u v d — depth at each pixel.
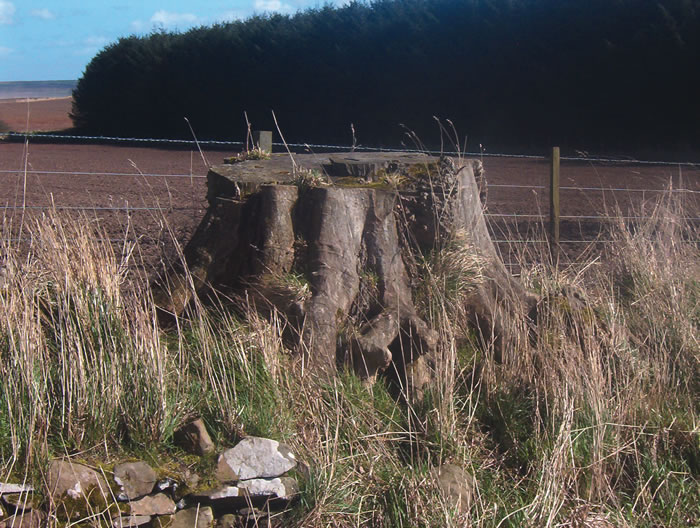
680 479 3.81
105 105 30.11
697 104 18.89
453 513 3.20
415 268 4.45
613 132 20.44
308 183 4.28
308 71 24.80
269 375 3.60
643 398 4.22
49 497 2.89
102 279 3.70
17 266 3.72
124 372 3.33
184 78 27.92
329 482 3.20
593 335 4.41
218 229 4.22
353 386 3.86
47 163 18.59
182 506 3.08
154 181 14.09
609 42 19.48
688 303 5.28
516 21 20.94
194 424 3.24
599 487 3.61
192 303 4.11
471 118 22.25
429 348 4.04
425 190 4.51
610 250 6.55
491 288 4.61
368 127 23.98
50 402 3.24
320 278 4.07
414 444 3.71
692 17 18.70
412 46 22.41
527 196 12.12
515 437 3.88
